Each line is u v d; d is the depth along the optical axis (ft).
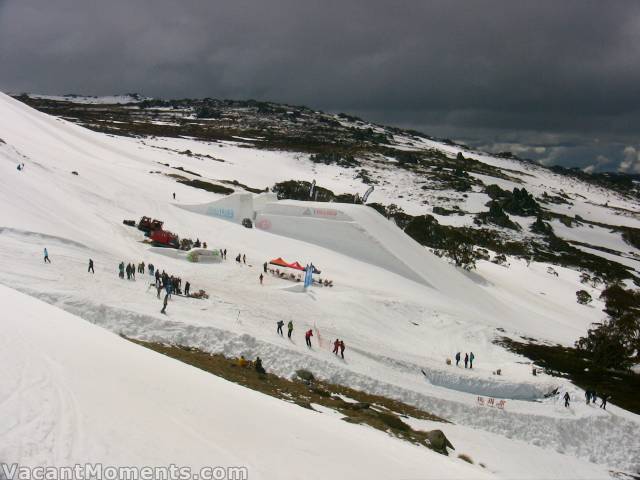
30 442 30.94
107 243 159.43
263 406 58.75
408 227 310.65
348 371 107.76
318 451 46.57
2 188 160.04
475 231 390.01
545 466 96.12
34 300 75.25
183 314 109.81
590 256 397.39
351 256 222.07
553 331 203.51
